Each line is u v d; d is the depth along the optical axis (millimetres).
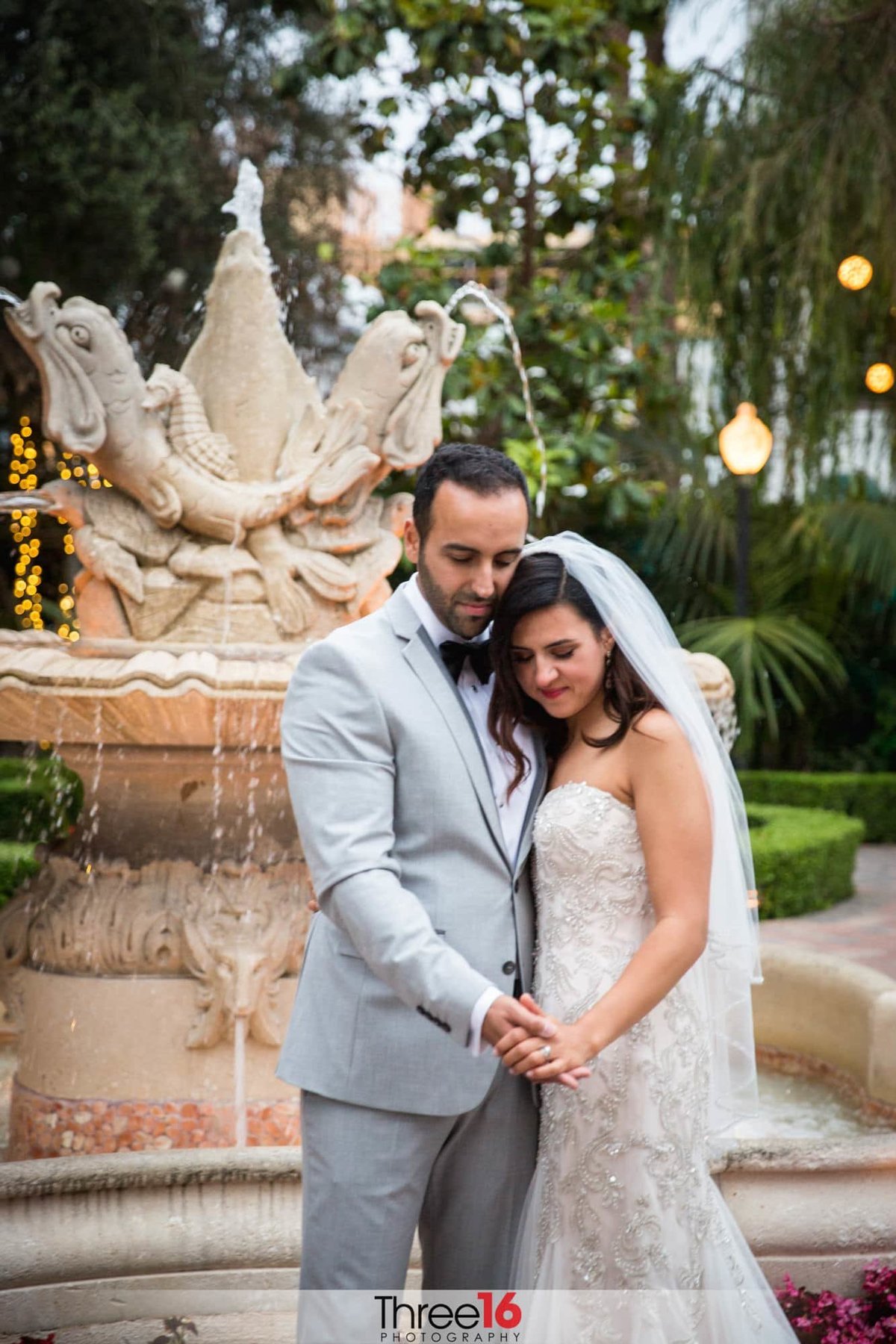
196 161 10609
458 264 9477
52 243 9875
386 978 1880
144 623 3846
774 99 9258
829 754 13695
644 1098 2137
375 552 4023
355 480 3906
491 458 2072
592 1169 2127
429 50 8227
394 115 8797
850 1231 2729
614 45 9047
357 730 2016
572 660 2111
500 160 9117
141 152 9531
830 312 9625
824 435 10141
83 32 9867
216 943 3494
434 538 2061
